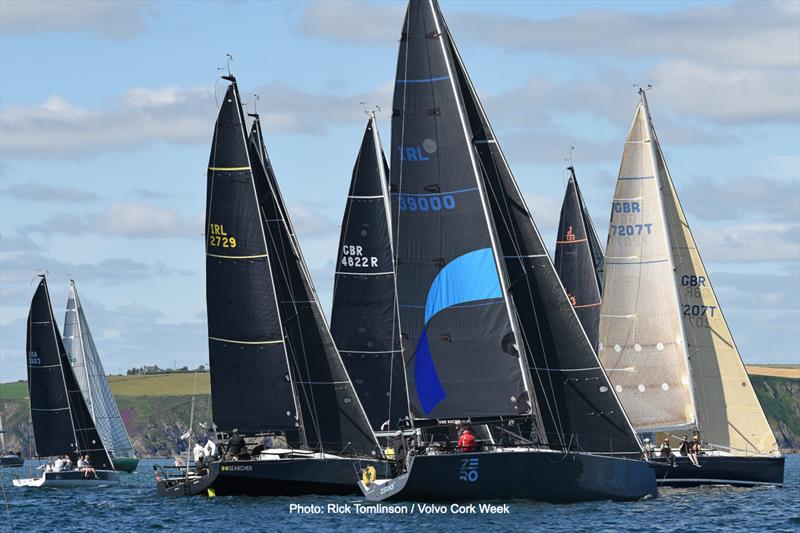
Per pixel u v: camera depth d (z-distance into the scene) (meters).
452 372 125.00
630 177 161.25
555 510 123.31
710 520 124.06
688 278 162.25
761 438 160.12
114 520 135.62
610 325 160.88
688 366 159.38
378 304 155.88
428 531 112.94
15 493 199.25
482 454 119.75
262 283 150.88
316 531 116.38
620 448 127.94
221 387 151.12
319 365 150.75
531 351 126.94
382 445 154.00
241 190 151.25
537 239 128.00
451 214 125.56
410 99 126.44
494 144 129.12
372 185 156.75
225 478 143.62
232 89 151.25
